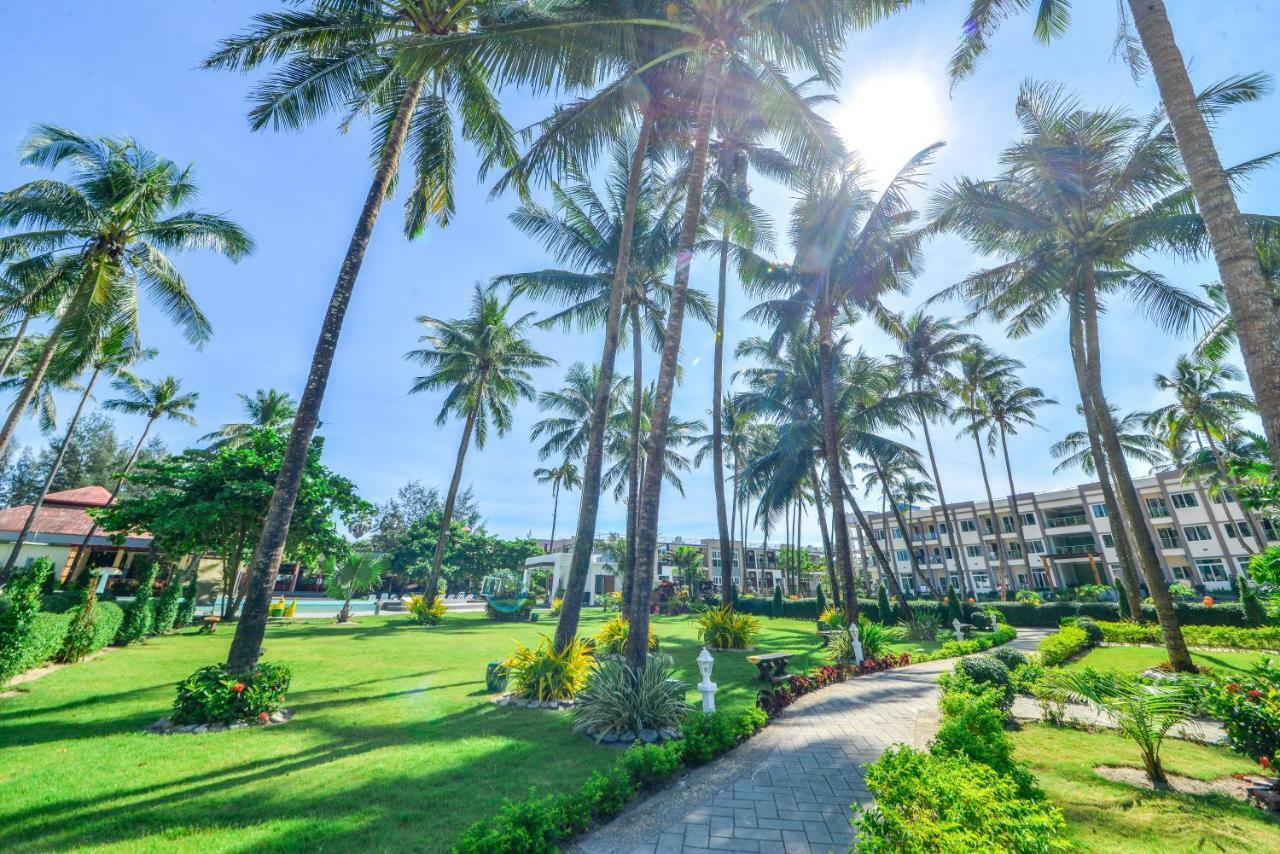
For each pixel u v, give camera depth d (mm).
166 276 17219
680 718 7000
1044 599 35875
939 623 20969
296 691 8852
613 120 10703
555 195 16391
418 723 7047
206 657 11852
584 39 9234
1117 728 6754
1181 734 6887
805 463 22750
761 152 15953
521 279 17828
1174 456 35594
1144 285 13992
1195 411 28812
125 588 27484
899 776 3062
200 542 17578
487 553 51500
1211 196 4586
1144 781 5277
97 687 8523
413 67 8758
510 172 11055
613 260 17203
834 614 21297
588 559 10281
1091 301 13523
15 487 42281
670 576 55250
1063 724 7438
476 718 7348
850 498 25281
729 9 9289
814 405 23578
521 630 20750
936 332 29172
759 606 34188
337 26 9969
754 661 10828
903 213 17062
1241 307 4258
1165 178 12422
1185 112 4855
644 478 8312
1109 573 45594
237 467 16969
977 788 2951
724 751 6316
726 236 19000
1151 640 16672
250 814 4254
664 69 11312
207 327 18375
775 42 9820
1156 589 11859
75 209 15938
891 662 12656
